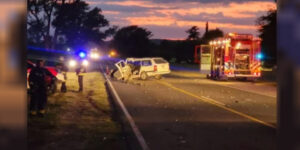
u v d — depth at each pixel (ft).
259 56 102.58
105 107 50.60
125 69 103.45
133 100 59.21
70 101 54.60
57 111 44.39
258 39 102.32
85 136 31.89
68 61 123.95
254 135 32.86
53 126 35.45
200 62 117.60
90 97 61.31
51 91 61.87
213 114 44.98
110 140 30.68
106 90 75.92
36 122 36.91
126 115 43.88
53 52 157.79
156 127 36.58
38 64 40.01
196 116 43.45
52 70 64.80
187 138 31.76
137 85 89.20
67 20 236.22
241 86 88.74
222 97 64.03
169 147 28.63
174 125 37.63
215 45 109.19
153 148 28.35
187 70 180.55
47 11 220.43
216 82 101.40
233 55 102.27
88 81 95.76
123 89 78.48
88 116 42.47
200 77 123.24
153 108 50.11
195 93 70.74
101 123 38.24
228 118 42.06
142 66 106.01
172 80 107.65
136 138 31.60
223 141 30.60
